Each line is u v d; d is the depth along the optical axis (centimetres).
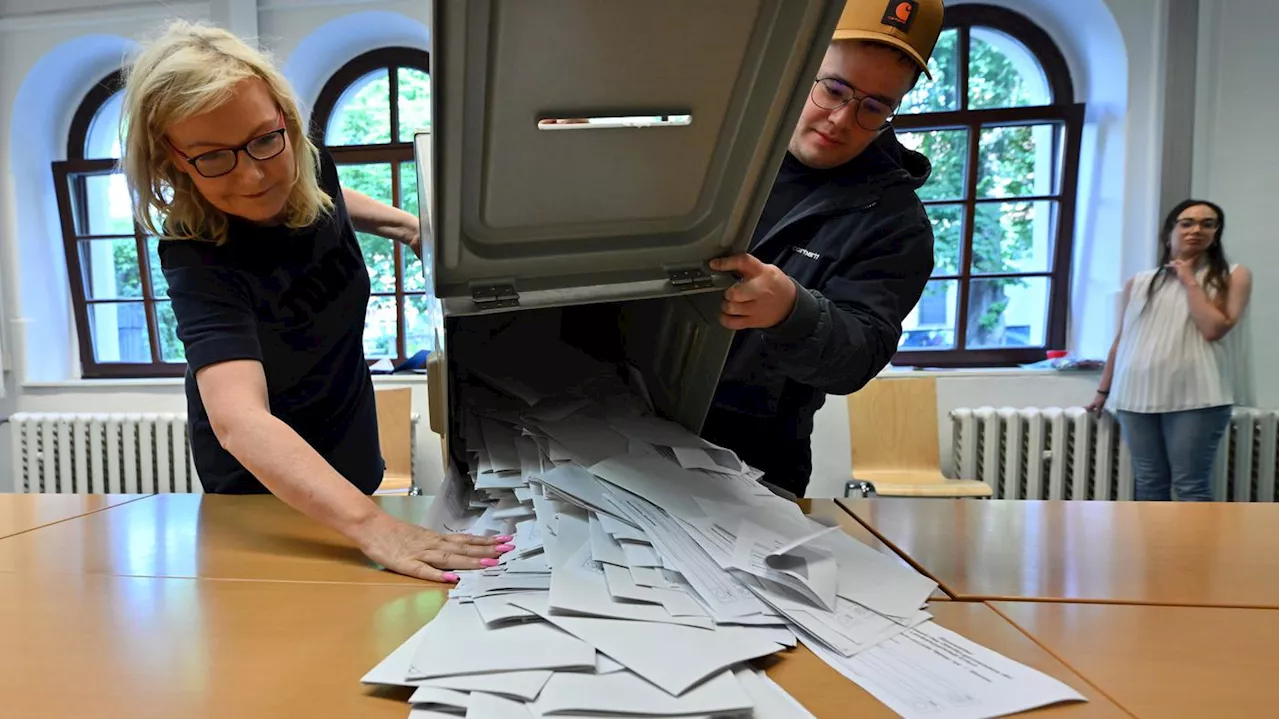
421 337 295
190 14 269
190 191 85
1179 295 223
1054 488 250
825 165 100
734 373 101
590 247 68
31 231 293
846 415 261
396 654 46
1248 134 243
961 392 260
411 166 286
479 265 65
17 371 287
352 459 121
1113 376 241
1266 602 59
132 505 94
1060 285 279
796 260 97
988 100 277
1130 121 252
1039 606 58
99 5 273
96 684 45
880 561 64
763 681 44
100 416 274
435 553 65
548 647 45
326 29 269
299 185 92
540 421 84
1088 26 260
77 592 62
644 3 52
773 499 70
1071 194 273
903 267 91
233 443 73
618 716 39
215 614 56
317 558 71
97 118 305
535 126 57
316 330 105
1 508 92
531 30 51
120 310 308
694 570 55
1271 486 245
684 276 70
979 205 280
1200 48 243
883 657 48
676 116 60
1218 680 46
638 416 88
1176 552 73
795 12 55
